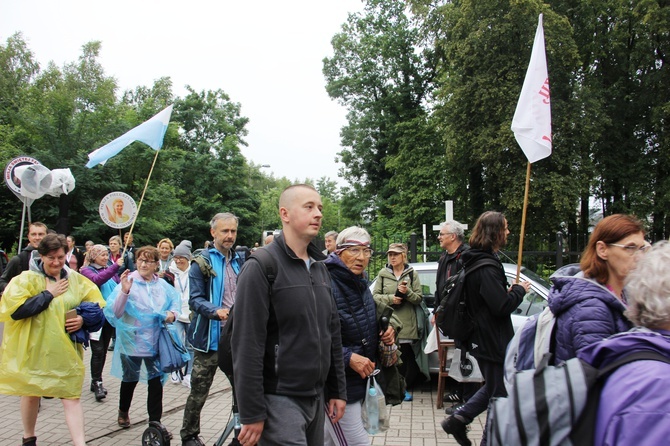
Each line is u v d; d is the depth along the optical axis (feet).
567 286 7.59
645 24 65.16
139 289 15.30
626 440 4.29
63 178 25.57
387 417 11.39
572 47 64.28
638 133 76.13
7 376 13.08
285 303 8.54
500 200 71.72
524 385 4.96
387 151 106.32
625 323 7.11
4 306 12.92
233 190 134.92
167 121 22.47
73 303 13.93
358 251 11.17
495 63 68.69
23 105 95.40
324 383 9.11
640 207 71.46
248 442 8.02
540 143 17.24
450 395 19.92
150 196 89.97
